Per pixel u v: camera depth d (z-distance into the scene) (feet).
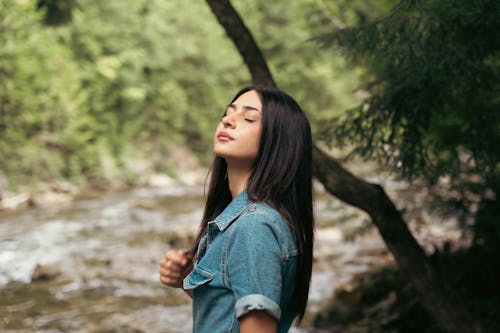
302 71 50.93
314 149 8.38
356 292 15.53
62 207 29.89
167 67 46.19
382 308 14.34
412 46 7.41
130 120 43.29
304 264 4.37
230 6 8.39
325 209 15.97
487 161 8.59
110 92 42.24
